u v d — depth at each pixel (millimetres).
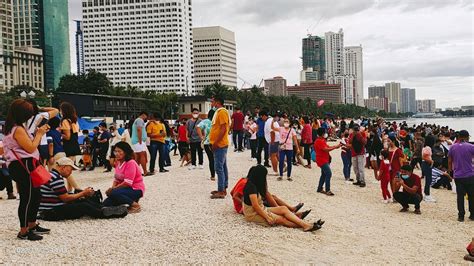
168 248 7207
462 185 11406
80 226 8258
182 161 18484
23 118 6965
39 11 194125
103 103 72312
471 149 11312
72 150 12781
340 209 11883
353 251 8047
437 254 8383
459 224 11078
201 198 11219
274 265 6844
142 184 9914
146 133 15508
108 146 19062
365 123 32719
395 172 13312
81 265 6273
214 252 7152
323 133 13883
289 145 15172
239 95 119250
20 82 163000
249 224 8922
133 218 9039
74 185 9492
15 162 7023
